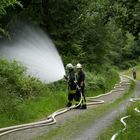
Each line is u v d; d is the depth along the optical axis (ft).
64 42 102.22
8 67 65.46
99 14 122.52
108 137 39.91
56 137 40.73
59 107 66.08
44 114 58.08
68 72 68.59
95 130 44.50
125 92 105.81
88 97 86.69
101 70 136.36
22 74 69.15
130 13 70.38
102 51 132.77
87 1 114.01
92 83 99.96
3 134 42.73
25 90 63.67
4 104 52.80
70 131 44.16
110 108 65.57
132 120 50.70
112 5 119.14
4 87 59.57
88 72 108.99
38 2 95.40
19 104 56.34
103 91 103.14
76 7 106.83
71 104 66.69
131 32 95.30
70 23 106.01
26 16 95.14
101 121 51.11
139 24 89.61
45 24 97.50
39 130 45.50
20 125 47.14
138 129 43.50
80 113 60.08
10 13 90.89
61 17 100.78
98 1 122.21
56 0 97.86
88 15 117.91
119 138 38.65
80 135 41.60
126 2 68.33
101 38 128.47
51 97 68.49
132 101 77.15
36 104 60.80
